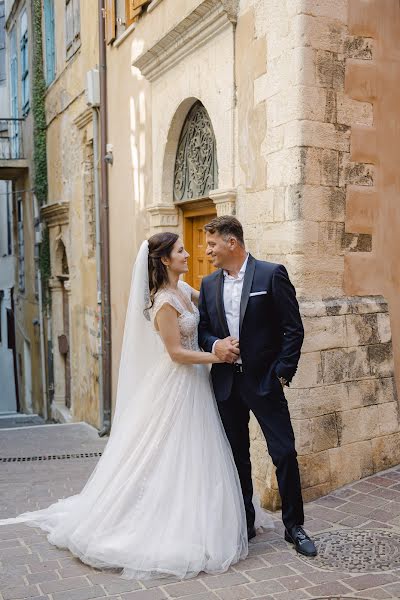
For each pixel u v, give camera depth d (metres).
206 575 3.55
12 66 17.50
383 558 3.70
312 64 4.75
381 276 5.15
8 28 17.72
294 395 4.73
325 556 3.76
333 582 3.44
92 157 10.92
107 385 9.62
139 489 3.81
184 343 3.88
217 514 3.70
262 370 3.77
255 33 5.25
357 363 4.99
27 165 15.28
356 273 5.02
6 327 20.98
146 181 8.05
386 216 5.13
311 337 4.75
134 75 8.34
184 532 3.64
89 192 10.96
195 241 7.39
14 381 19.84
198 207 7.04
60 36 12.30
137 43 8.16
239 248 3.84
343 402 4.92
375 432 5.08
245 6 5.39
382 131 5.07
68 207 12.12
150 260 3.92
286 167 4.86
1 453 7.95
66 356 13.56
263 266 3.76
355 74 4.93
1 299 21.58
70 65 11.59
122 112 8.87
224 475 3.81
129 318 4.08
